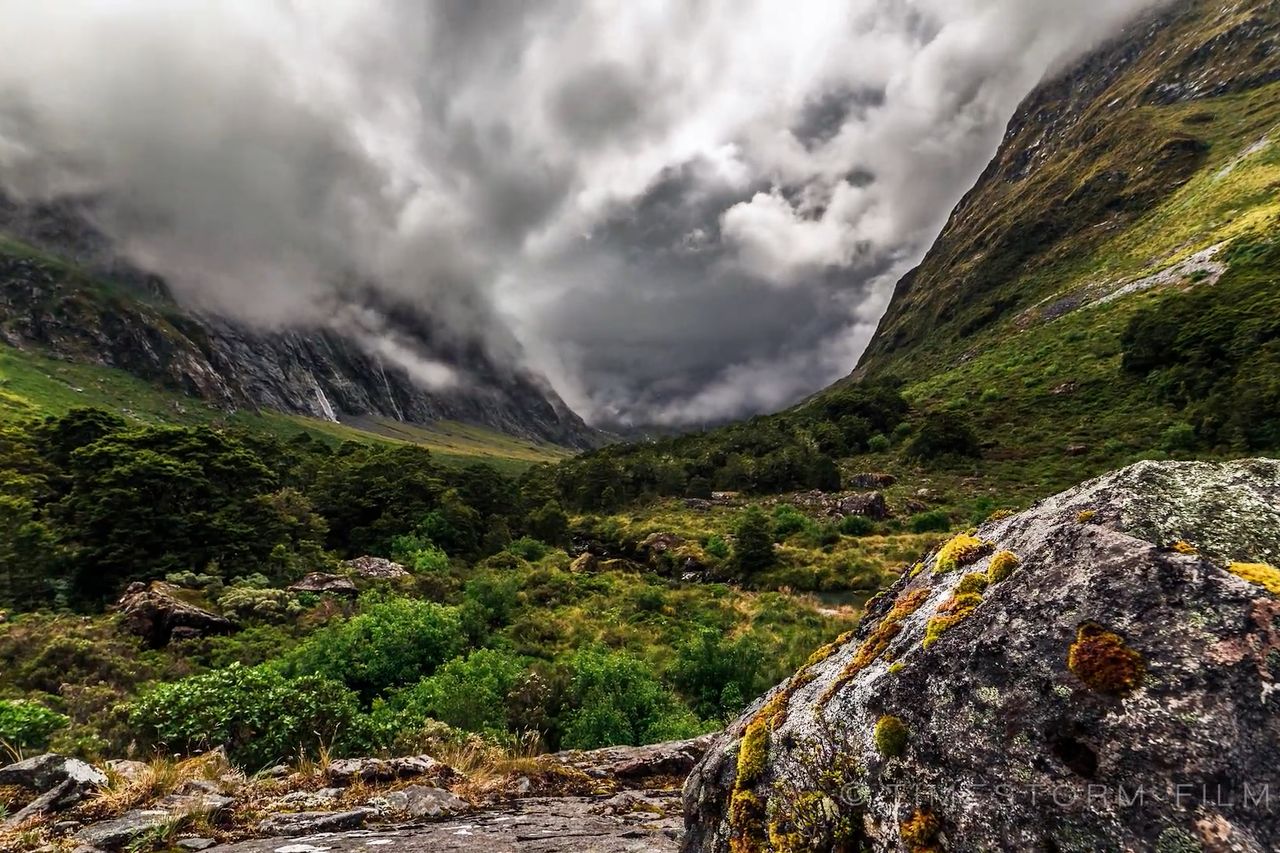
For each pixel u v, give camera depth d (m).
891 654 2.55
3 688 17.41
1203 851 1.49
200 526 39.78
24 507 38.47
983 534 3.17
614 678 16.58
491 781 6.24
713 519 76.69
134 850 3.97
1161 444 63.09
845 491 80.25
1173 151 147.50
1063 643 1.95
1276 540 2.06
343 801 5.24
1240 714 1.60
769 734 2.92
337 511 60.28
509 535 69.38
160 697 8.30
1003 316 146.38
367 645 20.66
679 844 3.56
